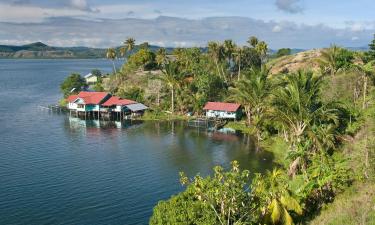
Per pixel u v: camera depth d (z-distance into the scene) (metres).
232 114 103.50
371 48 85.69
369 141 47.91
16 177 63.84
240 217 30.86
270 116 65.25
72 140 89.38
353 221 30.53
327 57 91.56
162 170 67.44
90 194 56.88
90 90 156.75
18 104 141.75
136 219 49.22
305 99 58.81
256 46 140.50
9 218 49.22
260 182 34.34
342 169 42.50
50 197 55.78
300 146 54.69
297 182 46.31
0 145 84.25
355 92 73.81
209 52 136.38
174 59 160.62
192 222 32.44
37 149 81.31
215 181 31.27
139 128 102.44
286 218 33.12
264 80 88.88
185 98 115.50
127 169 68.19
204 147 82.38
